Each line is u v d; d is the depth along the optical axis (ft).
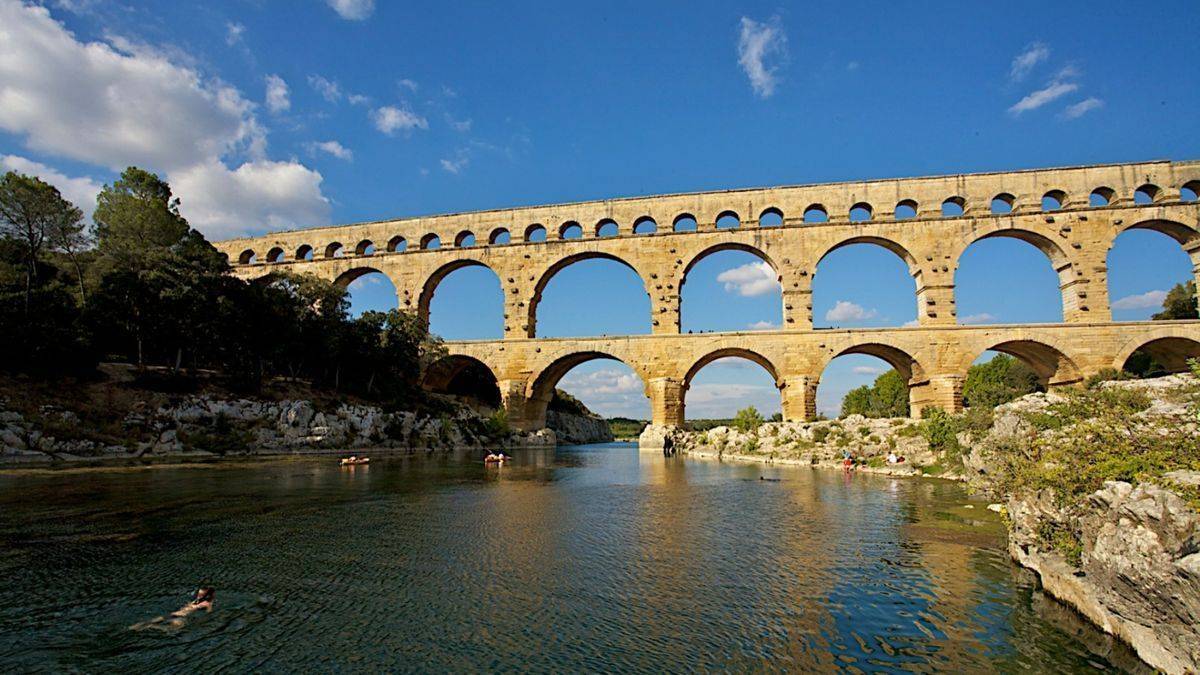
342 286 250.78
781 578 46.83
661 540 60.29
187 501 83.82
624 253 223.71
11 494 87.20
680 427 213.46
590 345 221.66
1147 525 30.45
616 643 34.37
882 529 65.51
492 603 41.14
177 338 178.60
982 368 316.60
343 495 92.32
